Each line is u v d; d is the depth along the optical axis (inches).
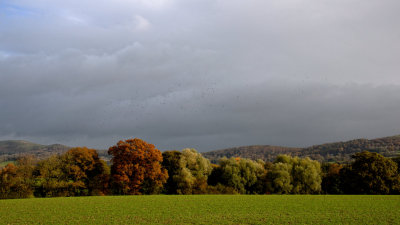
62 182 2854.3
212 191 3193.9
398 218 1425.9
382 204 1990.7
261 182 3425.2
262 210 1699.1
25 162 2994.6
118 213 1579.7
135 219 1406.3
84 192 2888.8
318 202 2114.9
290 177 3420.3
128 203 2020.2
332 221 1360.7
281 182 3292.3
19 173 2871.6
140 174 2942.9
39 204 1963.6
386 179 3112.7
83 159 2999.5
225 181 3395.7
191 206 1861.5
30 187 2751.0
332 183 3526.1
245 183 3376.0
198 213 1583.4
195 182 3225.9
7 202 2091.5
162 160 3142.2
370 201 2185.0
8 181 2701.8
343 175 3400.6
